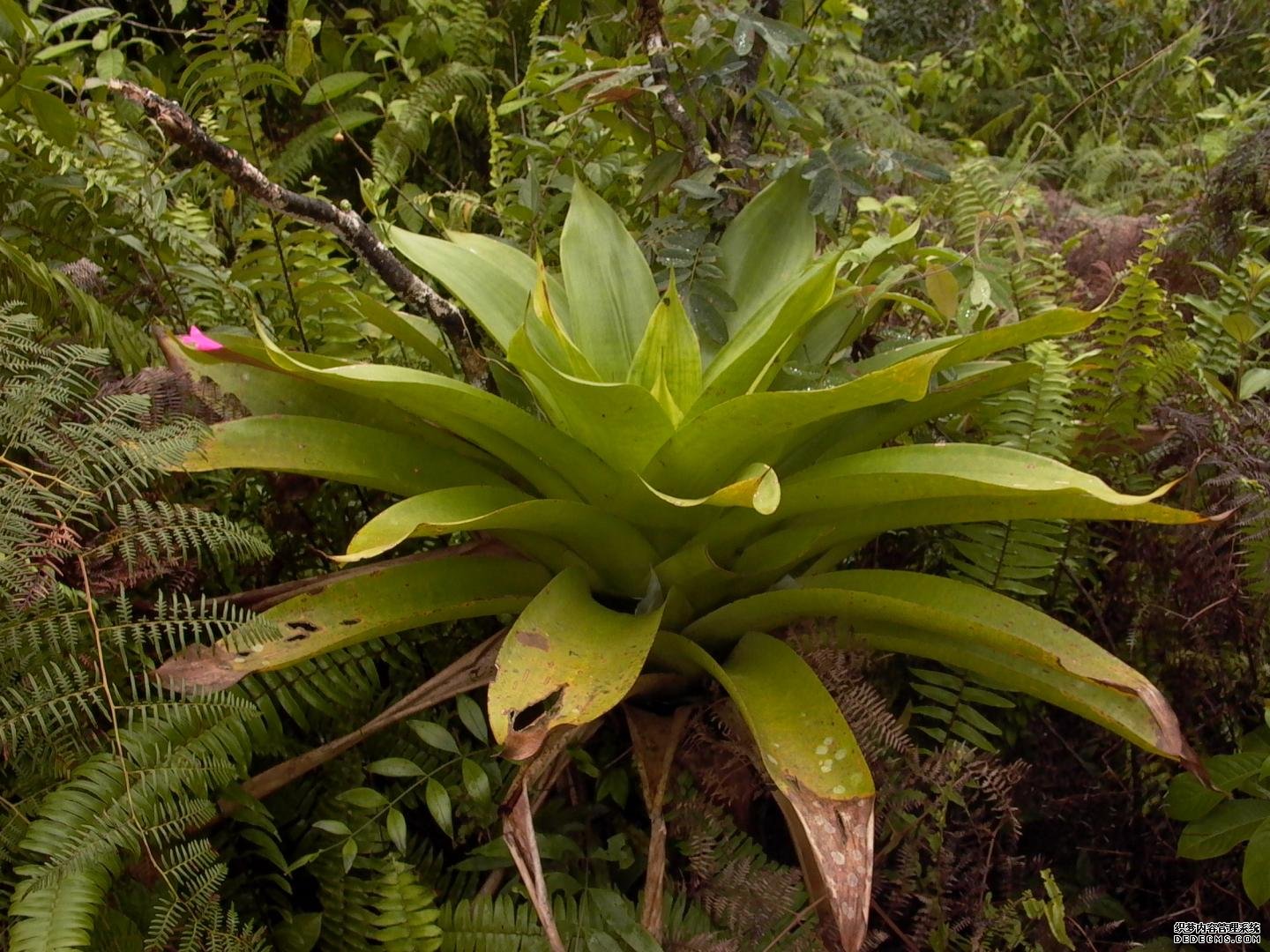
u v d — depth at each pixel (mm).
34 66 1414
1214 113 2695
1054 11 3342
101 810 918
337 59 2191
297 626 1031
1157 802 1288
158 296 1399
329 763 1164
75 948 870
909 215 1926
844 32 2193
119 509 992
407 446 1169
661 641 1123
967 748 1151
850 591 1025
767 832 1263
